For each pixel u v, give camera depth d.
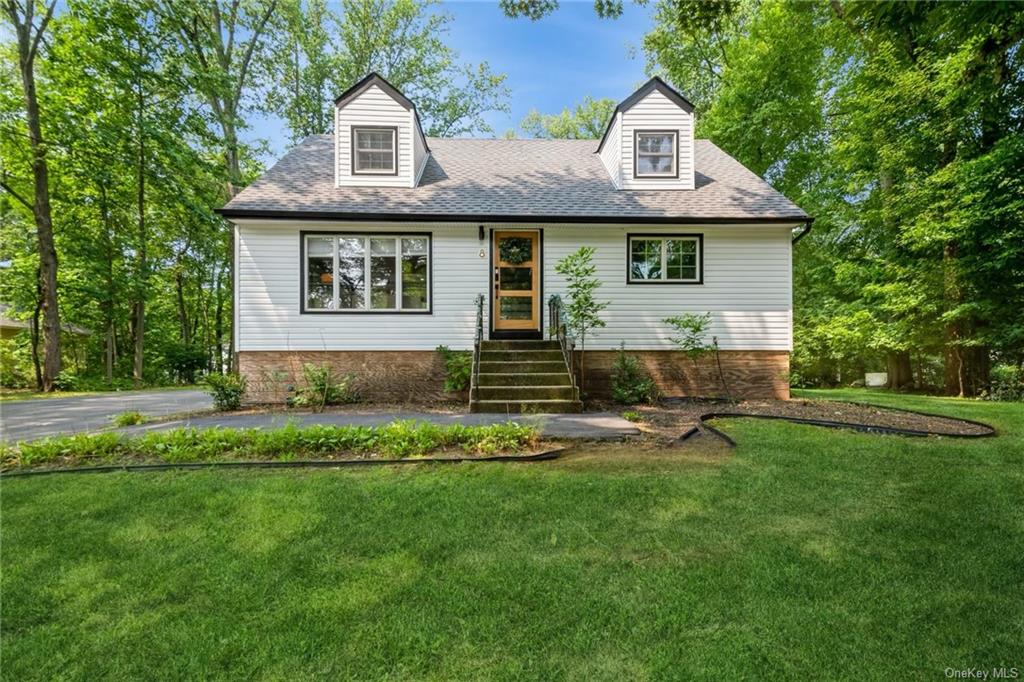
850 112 13.30
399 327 9.41
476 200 9.65
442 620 2.23
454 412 7.74
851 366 17.08
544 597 2.41
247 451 4.72
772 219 9.18
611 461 4.61
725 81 17.92
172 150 14.36
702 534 3.10
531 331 9.87
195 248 21.91
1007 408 7.97
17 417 7.64
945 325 11.52
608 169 11.30
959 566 2.69
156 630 2.20
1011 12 8.12
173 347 21.31
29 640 2.15
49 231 13.64
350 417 7.15
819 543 2.97
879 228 13.59
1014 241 9.98
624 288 9.65
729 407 8.22
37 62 13.93
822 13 14.19
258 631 2.17
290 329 9.15
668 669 1.90
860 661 1.94
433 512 3.44
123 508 3.53
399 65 21.48
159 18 14.16
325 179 10.09
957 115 10.48
